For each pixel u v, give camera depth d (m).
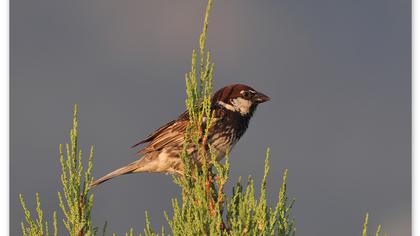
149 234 8.91
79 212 9.02
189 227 8.90
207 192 9.27
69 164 9.00
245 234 8.53
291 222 8.80
